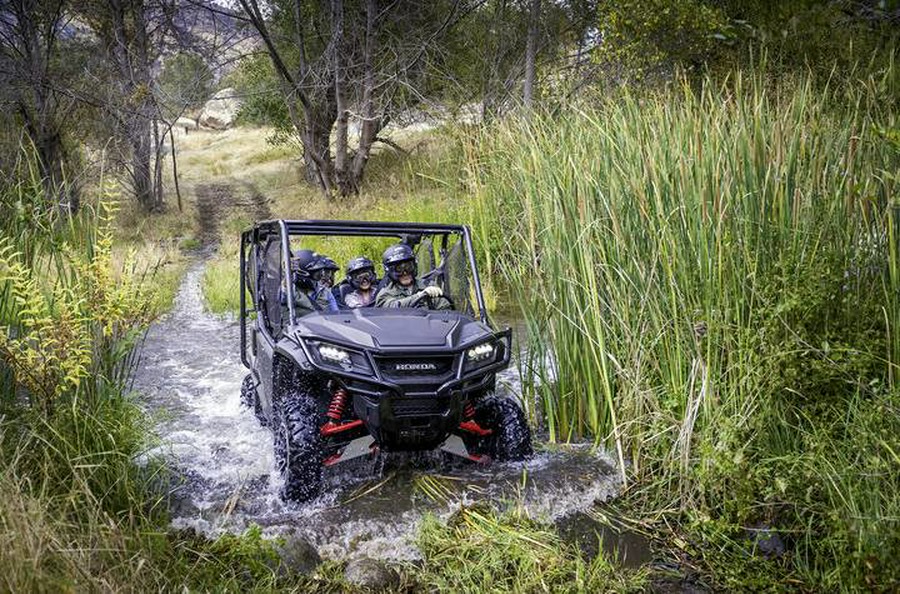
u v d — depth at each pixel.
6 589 2.71
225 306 11.17
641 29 9.80
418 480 4.67
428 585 3.66
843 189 4.70
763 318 4.41
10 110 15.32
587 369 5.16
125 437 4.25
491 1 20.34
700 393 4.45
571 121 7.42
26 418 4.00
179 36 25.27
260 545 3.75
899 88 5.63
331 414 4.62
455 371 4.52
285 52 25.73
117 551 3.25
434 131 16.67
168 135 47.00
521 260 5.93
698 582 3.74
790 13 6.03
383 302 5.45
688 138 5.38
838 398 4.15
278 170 35.59
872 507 3.47
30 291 3.97
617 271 5.04
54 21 21.48
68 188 4.72
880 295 4.45
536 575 3.70
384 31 22.84
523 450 4.93
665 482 4.55
